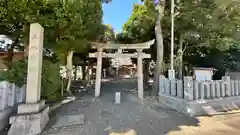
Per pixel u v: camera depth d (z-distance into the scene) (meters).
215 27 9.05
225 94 5.68
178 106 5.60
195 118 4.70
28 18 4.79
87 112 5.47
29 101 3.93
